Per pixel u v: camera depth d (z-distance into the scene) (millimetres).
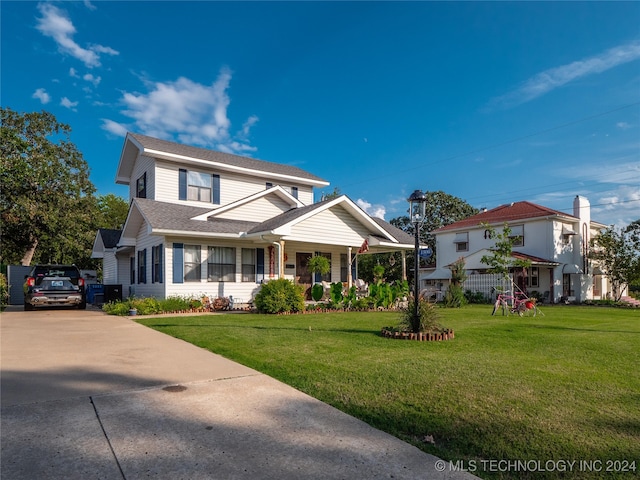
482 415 3742
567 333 9219
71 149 28547
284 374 5125
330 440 3184
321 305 14703
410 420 3621
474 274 26312
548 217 25406
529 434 3330
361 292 17141
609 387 4664
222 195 19172
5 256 33531
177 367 5398
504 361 6020
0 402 3908
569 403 4090
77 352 6371
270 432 3311
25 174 19672
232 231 15008
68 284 14859
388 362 5867
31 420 3459
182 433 3248
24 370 5176
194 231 14016
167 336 8055
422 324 8398
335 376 5051
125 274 20766
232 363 5664
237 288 16078
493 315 14211
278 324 10133
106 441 3072
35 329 9031
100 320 11008
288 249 17547
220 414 3682
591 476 2695
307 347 6973
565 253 26688
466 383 4770
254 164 21094
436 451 3031
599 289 29672
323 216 15641
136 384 4578
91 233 27953
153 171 17453
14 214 24422
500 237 19453
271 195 18125
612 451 3041
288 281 13711
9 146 18703
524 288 24734
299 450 2994
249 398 4145
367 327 9719
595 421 3617
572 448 3084
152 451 2922
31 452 2867
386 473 2688
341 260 19391
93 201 29469
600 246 27328
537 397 4270
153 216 14172
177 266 14633
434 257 38438
